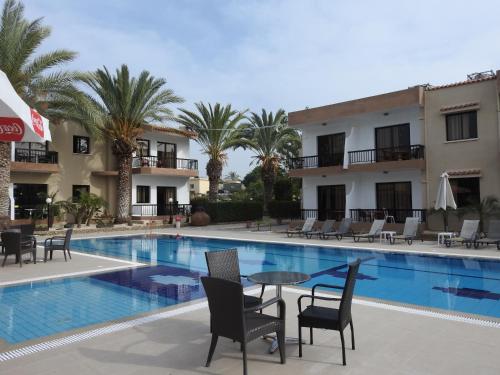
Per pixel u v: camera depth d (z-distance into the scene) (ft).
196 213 89.20
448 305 24.29
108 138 86.02
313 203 76.48
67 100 63.52
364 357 14.20
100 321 20.65
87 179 83.97
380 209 67.00
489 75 59.16
